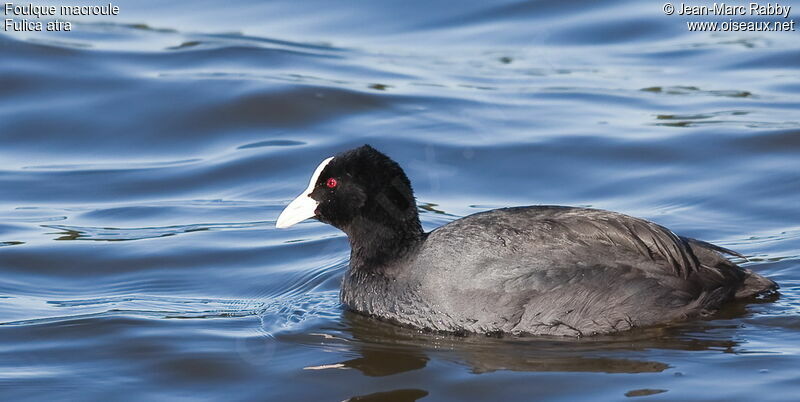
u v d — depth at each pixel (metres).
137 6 24.73
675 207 16.38
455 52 22.67
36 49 22.05
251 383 11.11
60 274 14.67
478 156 18.41
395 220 12.77
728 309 12.41
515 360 11.30
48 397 10.86
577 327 11.82
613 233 12.05
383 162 12.81
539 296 11.78
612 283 11.81
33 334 12.52
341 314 12.97
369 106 20.28
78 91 20.70
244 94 20.36
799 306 12.47
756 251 14.52
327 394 10.77
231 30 23.52
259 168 18.31
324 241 15.74
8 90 20.61
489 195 17.14
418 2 24.53
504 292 11.84
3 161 18.58
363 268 12.94
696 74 21.39
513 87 21.17
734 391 10.37
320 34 23.41
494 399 10.45
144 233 16.02
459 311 12.01
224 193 17.61
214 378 11.27
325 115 20.03
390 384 10.92
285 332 12.46
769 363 10.98
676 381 10.63
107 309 13.35
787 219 15.72
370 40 23.19
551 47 22.81
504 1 24.34
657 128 19.12
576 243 12.00
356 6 24.62
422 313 12.25
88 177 18.05
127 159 18.77
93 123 19.77
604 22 23.56
